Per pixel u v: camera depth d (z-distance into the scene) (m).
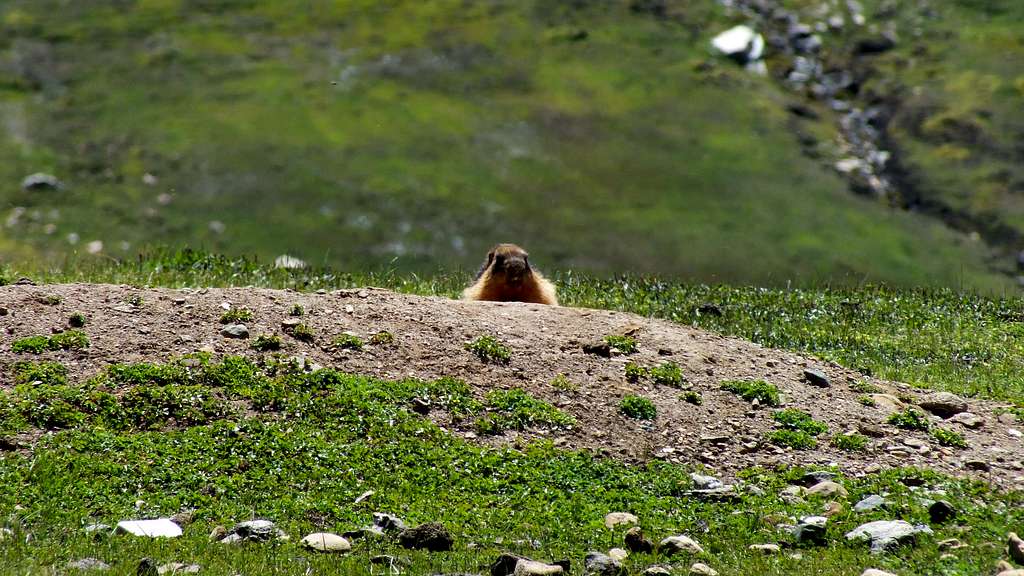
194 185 112.12
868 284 43.53
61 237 101.31
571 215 110.69
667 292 39.06
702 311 36.84
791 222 108.38
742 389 26.19
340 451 21.75
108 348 24.00
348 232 105.19
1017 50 135.12
